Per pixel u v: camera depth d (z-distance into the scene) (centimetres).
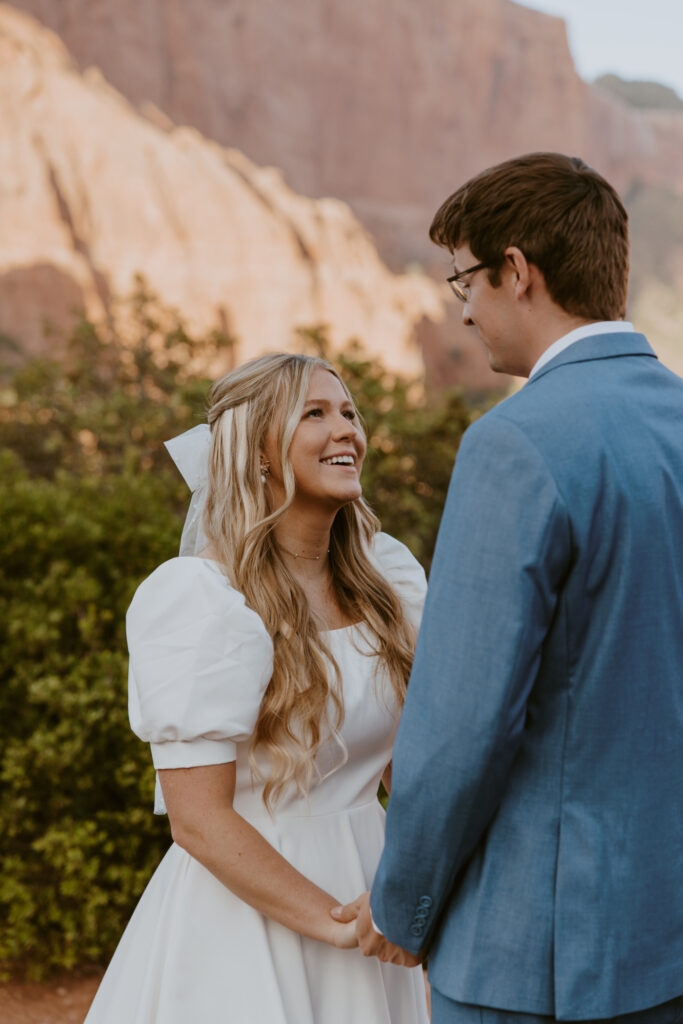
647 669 135
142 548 403
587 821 134
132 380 924
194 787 156
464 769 130
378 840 179
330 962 168
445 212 150
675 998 142
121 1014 172
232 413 177
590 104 7562
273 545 180
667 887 137
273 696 164
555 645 134
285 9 5850
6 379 2102
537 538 128
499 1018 137
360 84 6138
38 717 351
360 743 174
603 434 133
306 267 4681
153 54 5097
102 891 333
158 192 4359
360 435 181
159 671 157
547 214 140
